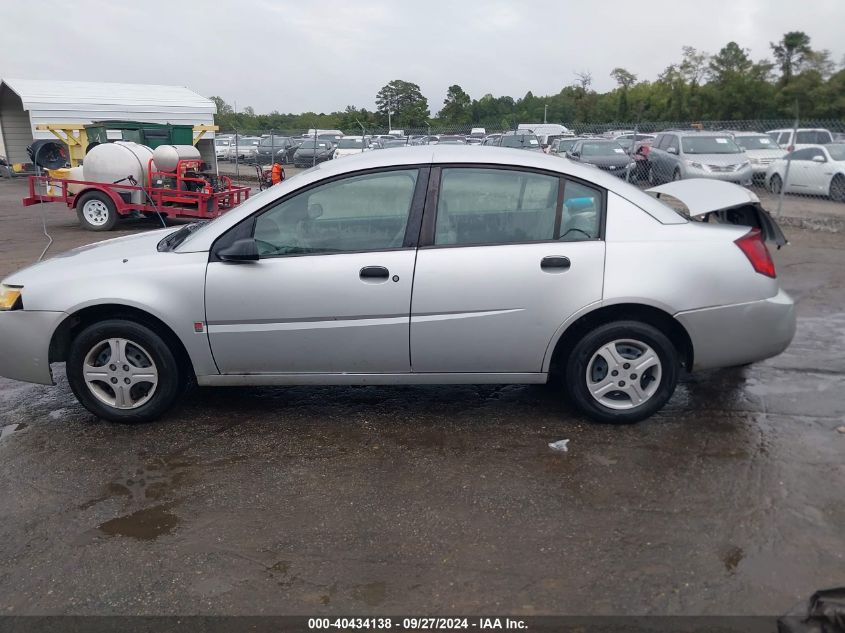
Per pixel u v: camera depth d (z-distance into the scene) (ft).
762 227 14.78
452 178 13.14
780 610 8.55
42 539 10.32
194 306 13.20
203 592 9.10
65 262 14.28
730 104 154.61
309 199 13.24
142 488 11.71
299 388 16.07
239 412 14.74
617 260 12.80
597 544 9.93
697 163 52.90
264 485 11.74
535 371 13.38
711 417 14.05
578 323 13.39
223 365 13.57
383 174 13.17
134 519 10.78
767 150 58.13
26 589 9.23
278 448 13.08
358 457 12.67
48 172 45.55
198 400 15.42
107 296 13.23
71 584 9.31
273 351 13.39
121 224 48.49
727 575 9.19
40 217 51.80
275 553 9.89
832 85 136.77
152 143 63.16
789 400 14.87
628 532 10.19
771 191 53.93
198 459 12.69
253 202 13.47
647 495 11.16
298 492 11.50
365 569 9.50
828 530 10.11
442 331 13.06
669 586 9.02
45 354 13.61
